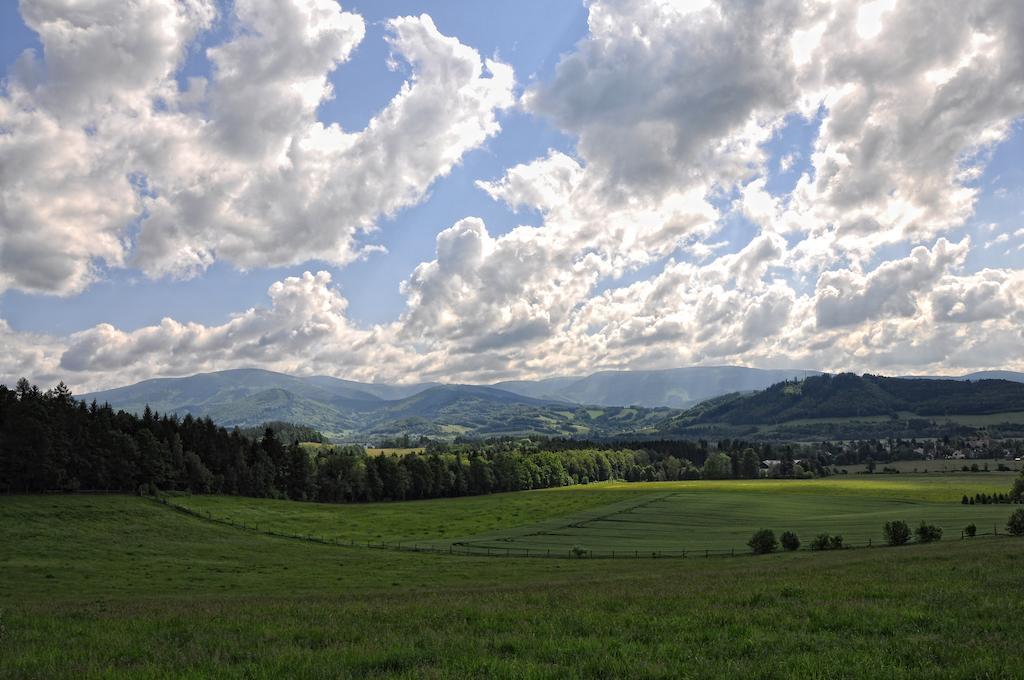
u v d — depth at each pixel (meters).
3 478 110.12
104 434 127.50
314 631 18.12
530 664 12.77
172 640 17.66
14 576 58.59
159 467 131.50
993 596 20.09
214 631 18.94
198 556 81.50
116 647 16.69
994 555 37.50
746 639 14.86
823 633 15.46
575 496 174.25
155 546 88.44
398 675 12.66
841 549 75.62
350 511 143.88
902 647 13.66
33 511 99.31
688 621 17.73
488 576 59.88
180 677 12.78
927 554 46.91
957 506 134.38
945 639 14.31
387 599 30.62
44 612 26.88
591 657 13.56
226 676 12.82
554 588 34.41
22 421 113.44
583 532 110.62
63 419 124.81
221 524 112.50
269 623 20.27
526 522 127.38
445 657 13.95
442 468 187.00
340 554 87.81
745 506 145.38
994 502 139.12
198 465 141.12
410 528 122.19
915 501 151.12
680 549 87.81
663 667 12.56
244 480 151.38
